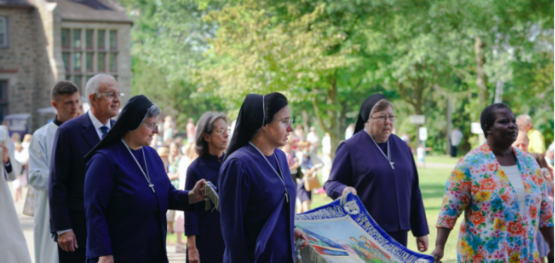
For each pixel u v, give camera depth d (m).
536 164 4.04
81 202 4.32
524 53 14.31
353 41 18.03
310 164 10.33
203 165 4.91
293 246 3.47
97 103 4.42
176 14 34.62
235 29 17.16
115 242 3.55
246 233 3.37
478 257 3.93
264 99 3.44
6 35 29.81
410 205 4.86
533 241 3.91
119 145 3.69
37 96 30.52
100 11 30.73
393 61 19.58
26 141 15.09
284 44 16.47
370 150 4.68
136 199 3.57
